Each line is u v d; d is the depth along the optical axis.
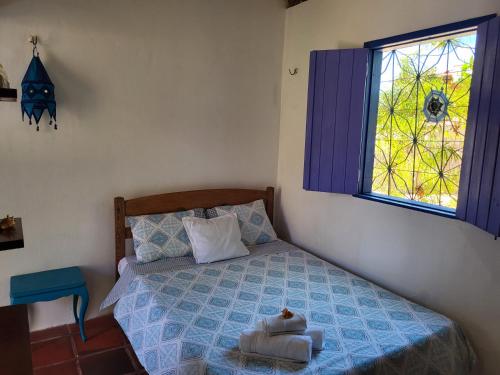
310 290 2.54
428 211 2.43
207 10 3.23
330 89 2.98
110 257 3.12
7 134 2.65
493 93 1.92
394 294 2.52
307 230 3.46
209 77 3.32
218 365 1.75
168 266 2.85
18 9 2.58
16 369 1.19
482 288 2.19
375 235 2.82
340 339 1.97
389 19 2.61
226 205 3.46
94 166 2.97
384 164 2.86
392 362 1.86
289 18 3.51
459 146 2.36
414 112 2.61
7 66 2.59
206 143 3.40
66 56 2.77
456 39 2.34
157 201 3.16
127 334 2.38
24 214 2.77
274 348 1.79
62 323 3.02
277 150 3.75
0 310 1.51
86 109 2.88
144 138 3.13
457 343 2.14
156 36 3.06
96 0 2.81
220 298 2.39
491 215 1.91
